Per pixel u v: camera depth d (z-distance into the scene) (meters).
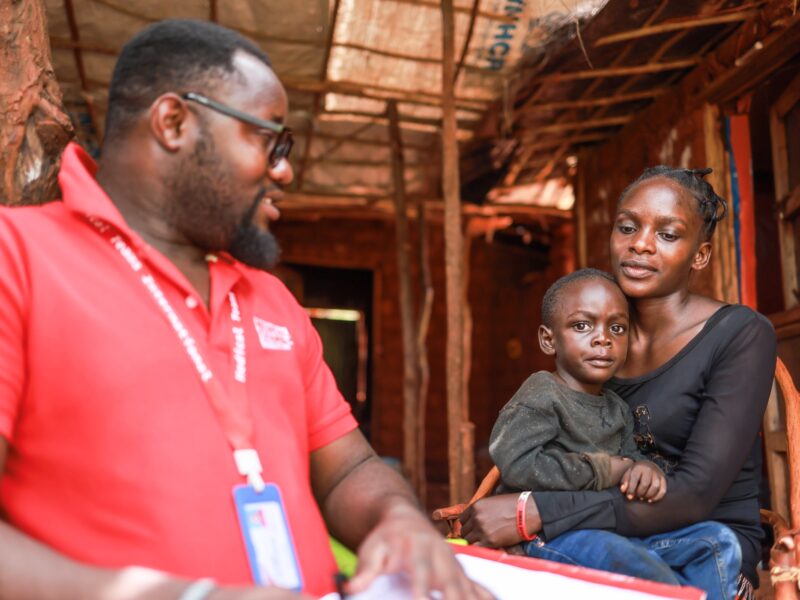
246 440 1.21
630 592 1.21
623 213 2.00
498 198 7.55
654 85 5.17
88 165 1.37
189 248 1.35
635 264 1.96
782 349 4.04
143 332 1.17
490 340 11.07
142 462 1.12
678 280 1.97
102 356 1.13
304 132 6.09
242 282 1.41
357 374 10.72
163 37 1.29
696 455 1.77
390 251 10.63
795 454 1.94
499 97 5.32
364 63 5.07
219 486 1.16
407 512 1.28
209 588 0.94
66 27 4.62
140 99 1.28
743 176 4.63
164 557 1.10
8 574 0.95
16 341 1.12
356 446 1.55
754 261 4.56
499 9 4.35
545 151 6.36
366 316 10.77
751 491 1.94
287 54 4.97
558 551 1.76
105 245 1.23
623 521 1.75
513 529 1.80
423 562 1.12
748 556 1.88
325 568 1.27
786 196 4.30
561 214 7.77
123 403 1.13
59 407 1.12
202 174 1.27
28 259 1.15
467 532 1.90
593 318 1.94
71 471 1.12
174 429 1.15
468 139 6.07
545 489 1.83
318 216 8.21
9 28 1.99
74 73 5.08
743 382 1.84
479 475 9.51
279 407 1.33
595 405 1.93
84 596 0.94
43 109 2.06
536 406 1.91
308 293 10.60
